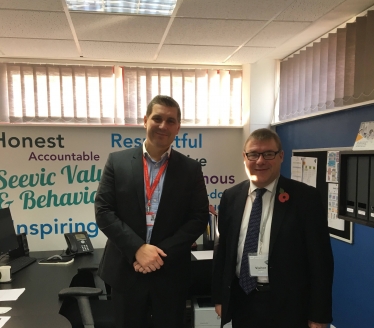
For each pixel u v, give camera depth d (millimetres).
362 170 1664
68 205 3199
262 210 1594
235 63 3303
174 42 2648
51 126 3146
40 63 3172
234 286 1618
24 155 3123
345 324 2365
